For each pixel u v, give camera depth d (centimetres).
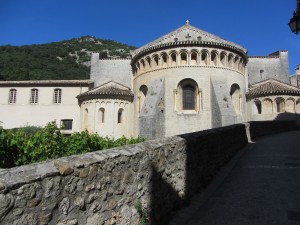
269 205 848
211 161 1215
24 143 658
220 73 3138
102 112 3575
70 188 446
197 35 3466
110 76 4312
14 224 354
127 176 597
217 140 1345
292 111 3394
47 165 425
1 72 6569
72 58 10569
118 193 564
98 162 514
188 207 845
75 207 453
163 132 2997
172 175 816
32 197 380
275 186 1036
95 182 502
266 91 3400
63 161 455
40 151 674
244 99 3491
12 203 352
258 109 3519
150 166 692
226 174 1258
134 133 3497
